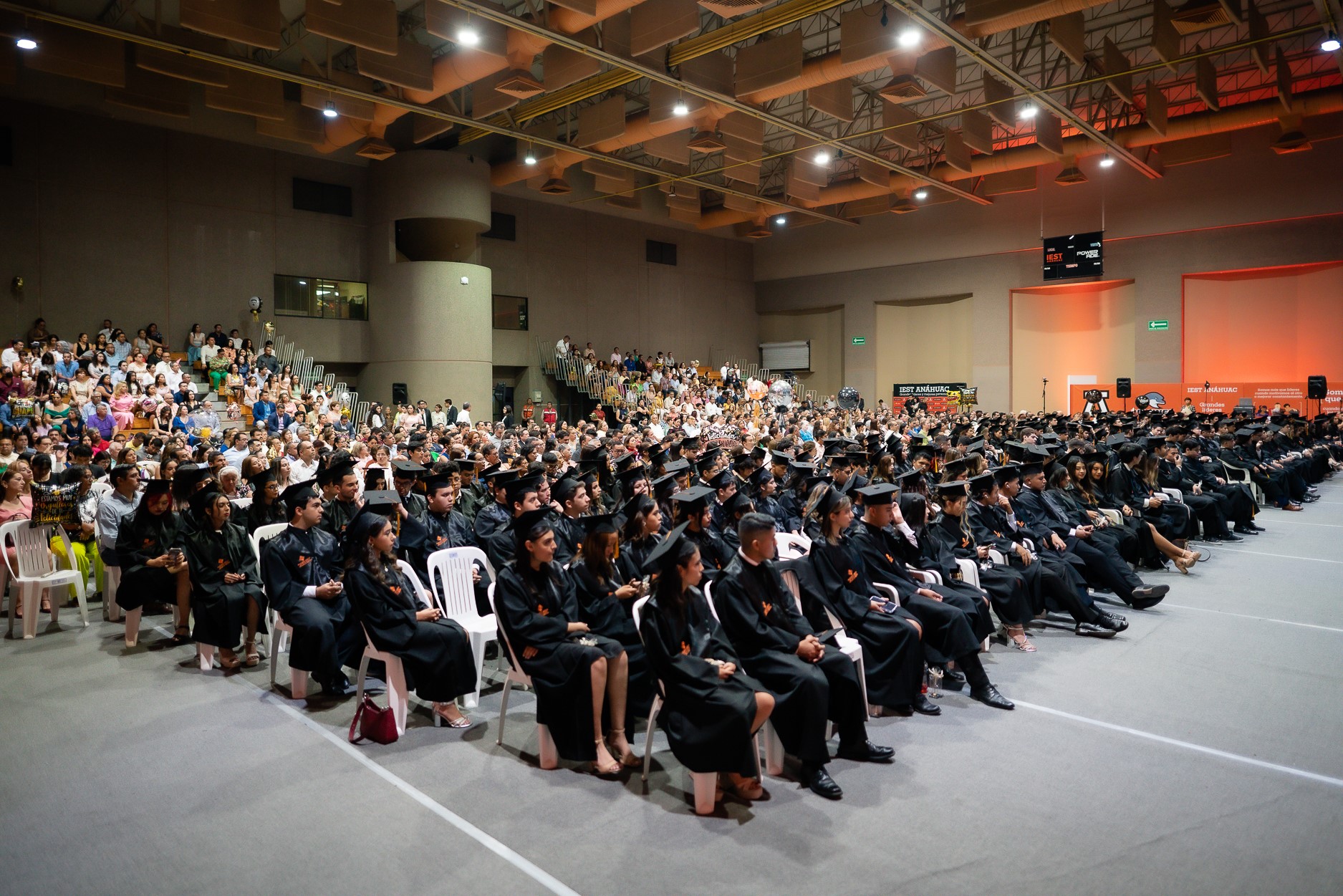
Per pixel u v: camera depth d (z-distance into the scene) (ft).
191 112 64.03
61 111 60.23
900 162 86.53
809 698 14.05
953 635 18.30
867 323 104.12
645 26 44.09
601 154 66.39
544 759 15.30
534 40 44.65
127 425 49.26
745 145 64.18
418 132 64.49
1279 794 13.93
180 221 66.03
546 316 91.56
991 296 94.48
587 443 43.91
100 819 13.42
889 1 39.58
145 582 22.31
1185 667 20.49
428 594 18.83
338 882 11.60
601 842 12.59
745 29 45.65
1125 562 25.13
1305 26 43.57
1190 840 12.47
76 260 61.00
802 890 11.23
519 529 15.98
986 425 60.13
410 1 55.72
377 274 75.82
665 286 103.86
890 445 40.40
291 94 67.77
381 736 16.42
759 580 15.62
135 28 45.42
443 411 70.74
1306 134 74.18
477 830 13.00
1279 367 79.20
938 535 21.81
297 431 38.96
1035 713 17.67
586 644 15.20
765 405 96.63
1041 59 54.49
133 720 17.67
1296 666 20.45
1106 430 53.16
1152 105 63.31
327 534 20.53
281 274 71.82
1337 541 36.86
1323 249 75.20
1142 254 84.89
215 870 11.93
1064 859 11.97
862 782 14.55
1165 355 83.97
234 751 16.07
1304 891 11.14
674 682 13.61
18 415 46.19
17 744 16.38
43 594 26.32
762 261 114.11
